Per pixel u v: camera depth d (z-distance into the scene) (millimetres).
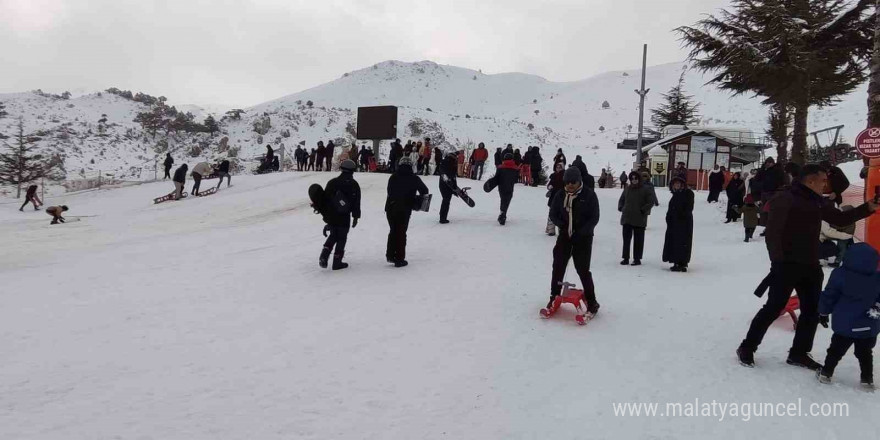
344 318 7031
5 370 5316
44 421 4191
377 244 12375
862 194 11648
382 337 6305
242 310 7438
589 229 6902
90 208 25719
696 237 14867
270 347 5969
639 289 8734
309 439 3979
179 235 15992
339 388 4902
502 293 8281
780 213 5395
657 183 36156
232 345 6035
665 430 4230
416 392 4844
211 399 4637
